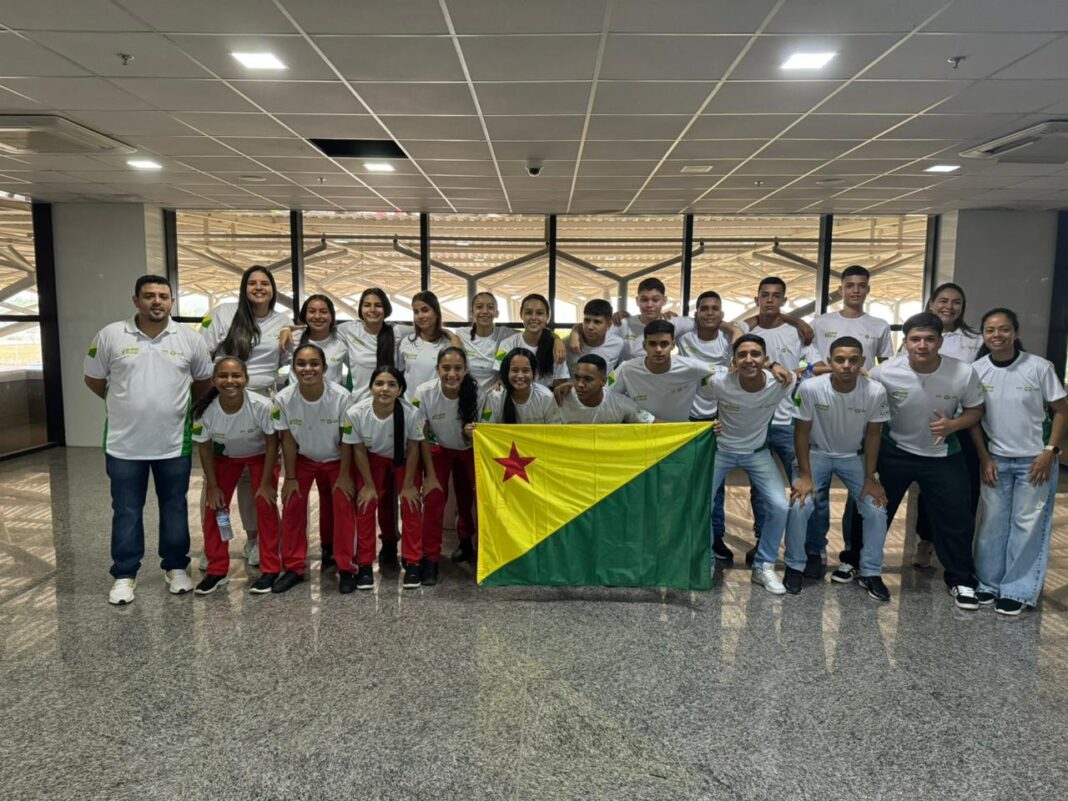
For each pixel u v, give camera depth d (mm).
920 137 4855
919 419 3379
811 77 3730
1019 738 2281
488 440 3383
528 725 2324
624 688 2566
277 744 2219
